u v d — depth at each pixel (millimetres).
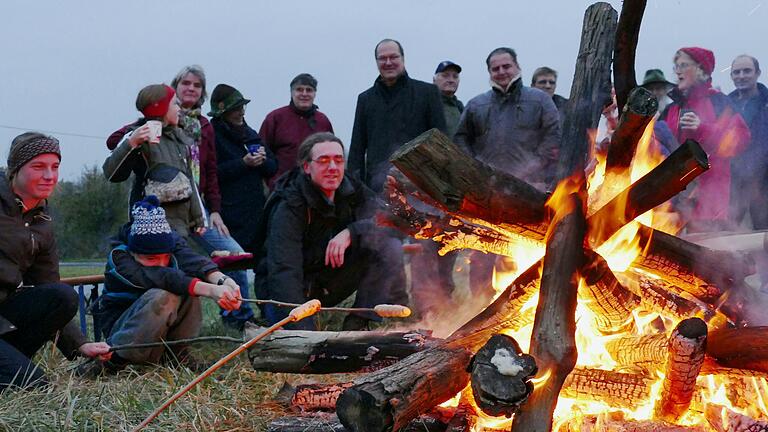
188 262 4754
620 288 3146
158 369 4473
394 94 6465
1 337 4316
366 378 2727
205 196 6262
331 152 4855
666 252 3443
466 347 3000
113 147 5543
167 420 3492
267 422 3508
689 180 3008
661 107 6469
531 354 2729
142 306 4484
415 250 5281
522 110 6133
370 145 6531
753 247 4516
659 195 3035
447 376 2852
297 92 6828
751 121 6414
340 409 2689
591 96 3357
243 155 6566
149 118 5469
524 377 2539
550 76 7285
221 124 6496
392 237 5152
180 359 4672
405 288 5289
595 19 3496
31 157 4273
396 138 6457
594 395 3141
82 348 4324
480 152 6270
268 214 5062
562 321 2781
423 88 6492
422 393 2750
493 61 6117
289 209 4918
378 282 5230
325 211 4965
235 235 6516
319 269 5176
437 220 3730
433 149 2801
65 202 18938
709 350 3033
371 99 6512
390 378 2713
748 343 2949
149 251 4613
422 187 2881
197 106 6062
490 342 2602
